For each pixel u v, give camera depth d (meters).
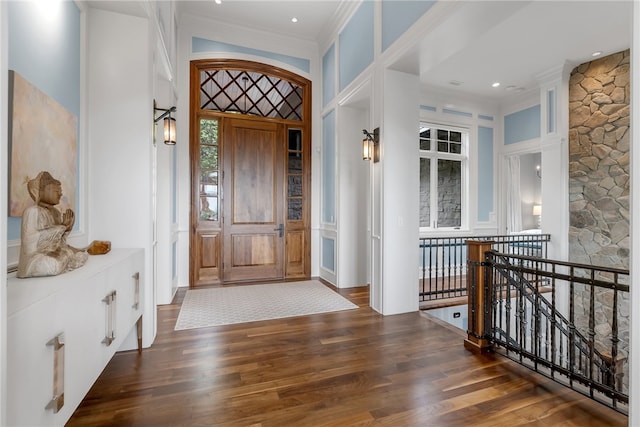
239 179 5.15
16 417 1.02
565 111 4.97
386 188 3.58
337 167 4.89
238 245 5.16
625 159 4.41
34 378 1.11
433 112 6.01
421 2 2.98
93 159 2.60
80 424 1.73
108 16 2.63
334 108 4.98
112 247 2.63
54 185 1.60
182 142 4.74
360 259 4.96
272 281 5.20
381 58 3.62
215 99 5.06
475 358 2.54
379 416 1.82
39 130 1.78
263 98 5.32
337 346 2.75
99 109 2.61
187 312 3.62
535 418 1.82
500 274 2.81
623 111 4.43
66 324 1.33
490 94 6.12
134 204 2.68
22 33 1.68
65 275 1.48
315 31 5.19
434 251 6.01
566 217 4.95
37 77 1.83
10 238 1.58
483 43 4.27
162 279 3.92
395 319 3.45
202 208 4.97
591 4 3.45
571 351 2.13
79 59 2.42
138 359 2.49
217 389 2.08
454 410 1.89
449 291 4.41
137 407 1.88
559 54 4.58
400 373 2.30
